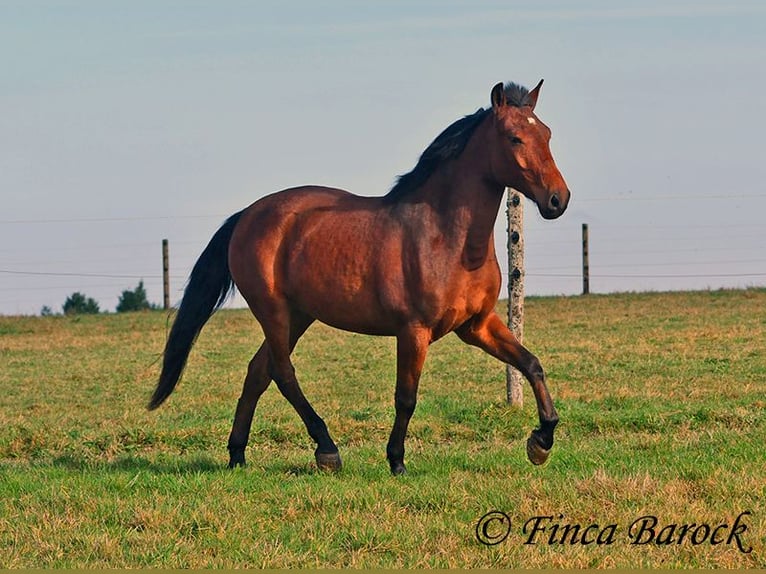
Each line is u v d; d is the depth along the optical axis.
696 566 8.97
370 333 12.88
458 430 16.50
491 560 9.20
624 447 14.12
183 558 9.45
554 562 9.05
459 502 10.86
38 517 10.73
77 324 39.09
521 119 11.95
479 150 12.16
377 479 12.33
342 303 12.64
